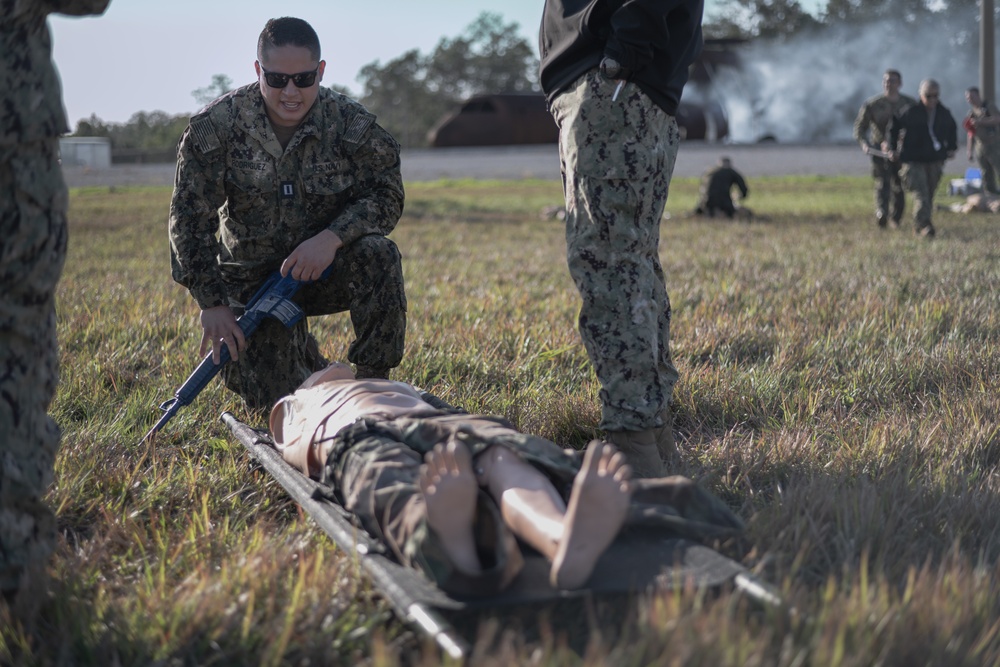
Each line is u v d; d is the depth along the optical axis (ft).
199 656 7.74
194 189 13.99
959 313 21.02
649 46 11.41
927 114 40.75
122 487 11.73
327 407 10.78
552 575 7.53
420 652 7.72
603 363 11.80
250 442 12.21
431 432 9.27
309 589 8.42
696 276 29.68
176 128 150.92
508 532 7.95
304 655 7.69
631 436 11.73
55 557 9.24
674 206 71.26
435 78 432.66
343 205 14.70
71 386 15.89
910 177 41.32
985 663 7.20
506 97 178.60
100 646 7.75
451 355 18.04
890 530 9.64
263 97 14.06
